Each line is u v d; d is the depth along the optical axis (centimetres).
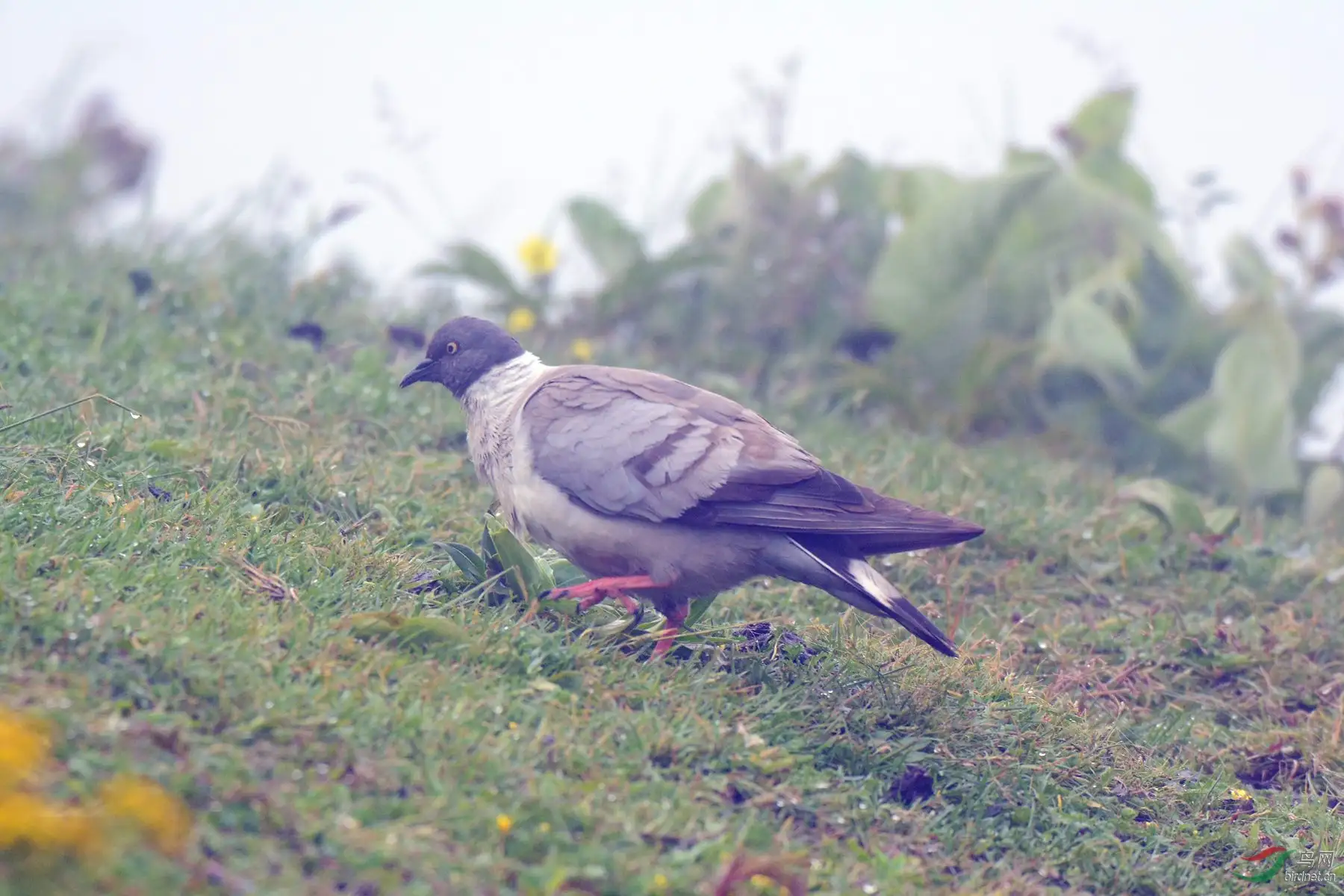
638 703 848
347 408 1301
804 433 1488
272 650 784
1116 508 1382
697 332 1770
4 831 548
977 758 889
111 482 978
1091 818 874
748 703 879
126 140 2038
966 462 1454
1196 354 1653
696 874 678
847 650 984
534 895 639
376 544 993
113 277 1541
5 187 1997
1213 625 1174
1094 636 1151
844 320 1748
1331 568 1298
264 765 683
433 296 1783
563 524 954
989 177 1669
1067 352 1633
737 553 936
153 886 578
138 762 652
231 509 979
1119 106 1820
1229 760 1020
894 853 775
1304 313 1759
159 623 766
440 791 696
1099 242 1731
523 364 1087
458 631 847
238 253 1752
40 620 734
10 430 1029
